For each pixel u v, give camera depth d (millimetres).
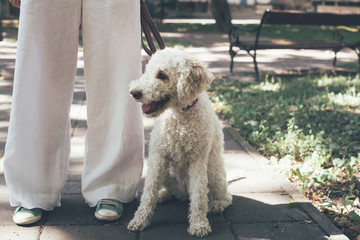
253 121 4531
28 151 2508
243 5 22250
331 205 2811
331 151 3748
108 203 2609
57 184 2625
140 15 2770
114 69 2521
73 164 3398
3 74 6434
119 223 2570
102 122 2615
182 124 2434
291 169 3344
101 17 2412
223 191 2760
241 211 2750
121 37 2465
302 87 6113
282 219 2650
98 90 2549
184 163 2590
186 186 2822
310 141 3832
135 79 2566
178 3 16938
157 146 2527
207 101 2582
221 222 2617
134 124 2645
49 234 2406
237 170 3240
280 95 5680
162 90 2344
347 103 5309
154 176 2531
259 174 3314
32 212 2504
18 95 2432
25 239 2342
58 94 2484
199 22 15102
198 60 2393
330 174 3086
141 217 2500
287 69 7637
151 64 2400
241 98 5531
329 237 2443
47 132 2504
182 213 2734
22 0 2322
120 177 2715
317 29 14359
